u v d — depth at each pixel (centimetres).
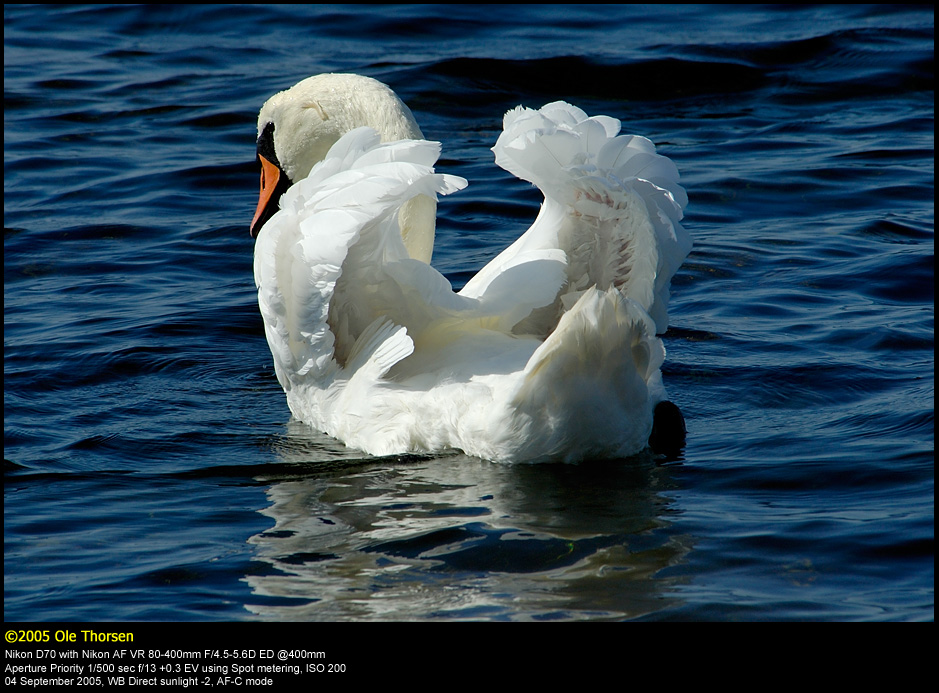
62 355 1361
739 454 1033
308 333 1027
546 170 999
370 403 1054
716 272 1645
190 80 2692
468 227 1872
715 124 2373
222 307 1543
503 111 2464
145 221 1897
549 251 1070
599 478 975
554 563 814
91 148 2262
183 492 980
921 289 1535
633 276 1062
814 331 1397
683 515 894
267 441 1112
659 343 1031
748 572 795
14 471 1029
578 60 2695
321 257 942
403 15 3194
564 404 942
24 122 2416
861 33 2886
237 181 2084
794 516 887
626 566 805
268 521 910
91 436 1122
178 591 793
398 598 772
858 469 981
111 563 840
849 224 1817
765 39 2870
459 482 974
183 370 1336
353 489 971
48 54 2925
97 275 1672
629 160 1016
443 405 1006
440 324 1071
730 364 1297
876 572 789
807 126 2342
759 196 1958
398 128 1311
